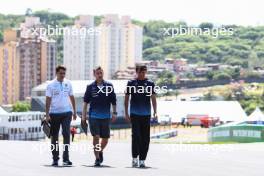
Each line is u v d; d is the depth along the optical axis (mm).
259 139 84812
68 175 31781
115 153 45500
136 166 36562
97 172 33281
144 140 36531
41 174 31859
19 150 45531
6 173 32000
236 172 33969
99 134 37312
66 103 37312
